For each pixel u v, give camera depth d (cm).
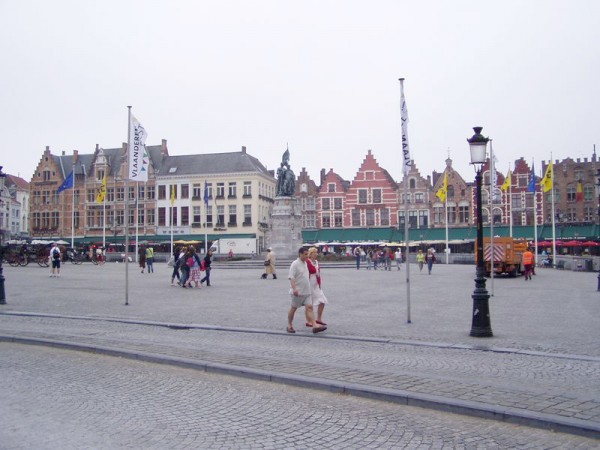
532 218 7062
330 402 739
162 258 6319
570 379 816
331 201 7694
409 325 1355
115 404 728
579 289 2470
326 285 2670
